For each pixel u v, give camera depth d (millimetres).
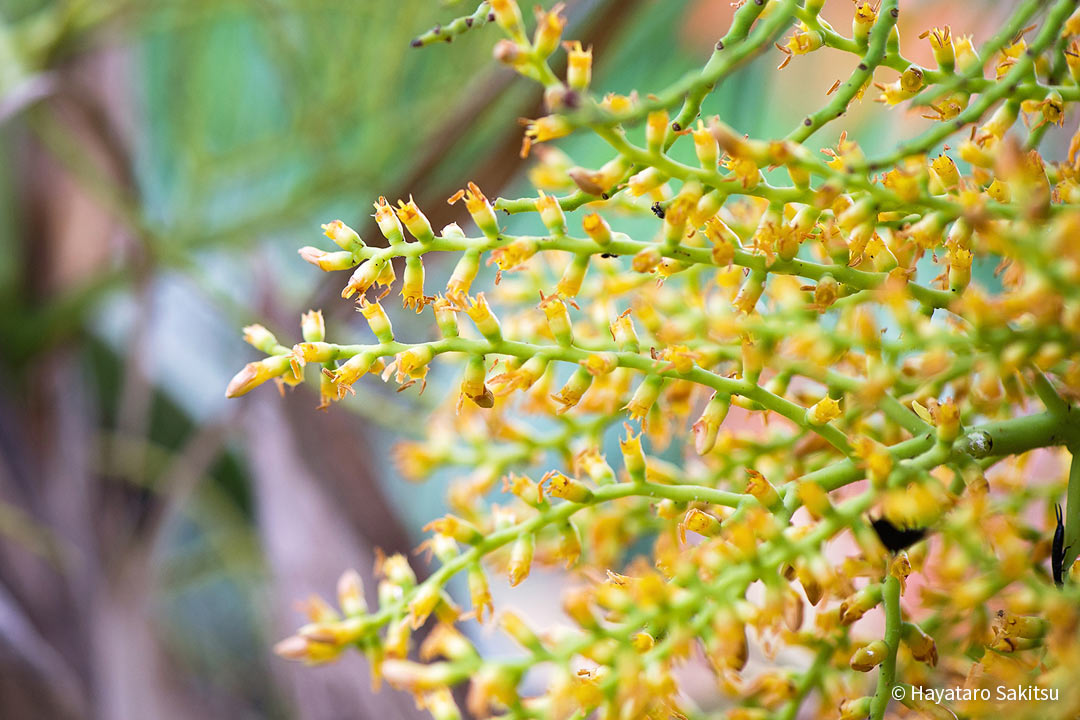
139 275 710
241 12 677
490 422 463
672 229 393
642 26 690
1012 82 389
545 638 416
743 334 401
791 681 423
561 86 375
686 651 393
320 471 621
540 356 404
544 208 397
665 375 408
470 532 424
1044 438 404
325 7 614
